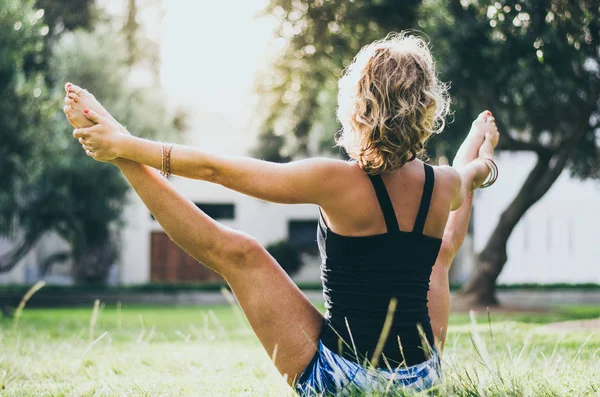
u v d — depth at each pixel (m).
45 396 2.38
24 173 11.89
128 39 20.55
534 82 10.05
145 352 3.82
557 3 5.92
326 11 10.62
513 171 22.22
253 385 2.59
